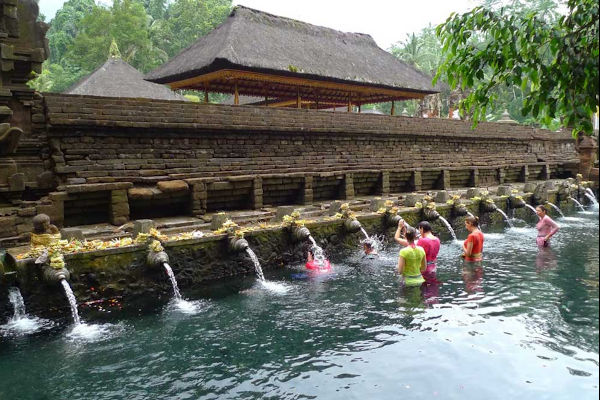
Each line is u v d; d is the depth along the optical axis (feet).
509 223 51.72
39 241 24.59
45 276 22.63
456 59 11.07
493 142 71.67
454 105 94.12
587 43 9.22
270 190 42.88
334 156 48.98
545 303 24.98
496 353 19.01
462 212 47.06
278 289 28.30
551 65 9.60
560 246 39.83
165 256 26.27
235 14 61.00
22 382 17.46
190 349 20.24
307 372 18.01
